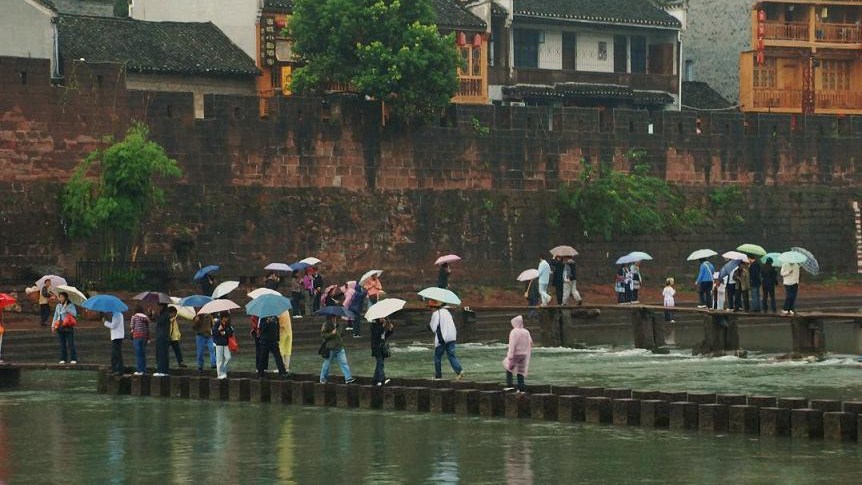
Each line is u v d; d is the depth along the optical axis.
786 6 96.25
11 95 65.44
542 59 91.06
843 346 59.81
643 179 80.94
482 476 32.09
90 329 58.75
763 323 71.56
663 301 74.19
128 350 58.44
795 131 85.62
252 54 80.06
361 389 43.09
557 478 31.78
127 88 73.50
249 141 71.00
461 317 63.53
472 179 77.06
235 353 58.41
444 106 75.12
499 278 77.25
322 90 75.56
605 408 39.41
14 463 34.34
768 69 96.12
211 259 69.69
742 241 84.00
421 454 34.78
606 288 79.12
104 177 65.81
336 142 73.38
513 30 89.81
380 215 74.38
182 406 43.97
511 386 41.91
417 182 75.56
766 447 35.25
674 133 82.50
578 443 36.09
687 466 32.91
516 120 78.19
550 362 53.50
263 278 70.81
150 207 67.94
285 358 47.22
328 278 72.81
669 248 81.75
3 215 64.94
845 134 87.00
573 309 60.81
